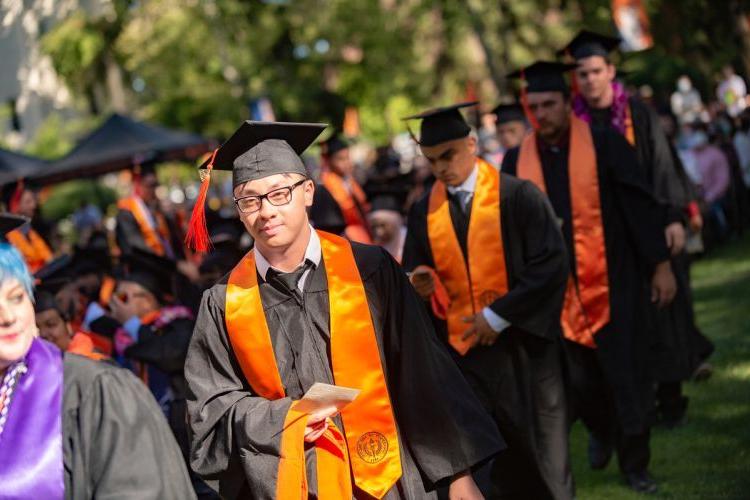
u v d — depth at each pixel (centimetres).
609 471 790
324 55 4453
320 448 440
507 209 648
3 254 366
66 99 3281
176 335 679
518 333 645
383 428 452
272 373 446
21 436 360
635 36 2727
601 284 725
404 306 464
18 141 2792
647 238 719
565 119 729
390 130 4841
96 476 359
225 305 455
